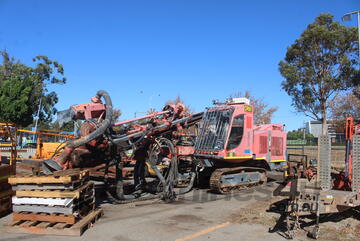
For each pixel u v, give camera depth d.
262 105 35.34
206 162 10.94
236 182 11.12
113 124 8.35
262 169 12.37
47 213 6.20
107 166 8.65
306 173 10.13
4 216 7.26
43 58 37.19
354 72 25.00
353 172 6.45
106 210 8.10
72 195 6.07
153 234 6.13
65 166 7.16
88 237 5.87
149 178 13.19
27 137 19.09
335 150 20.72
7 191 7.44
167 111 10.00
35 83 34.69
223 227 6.63
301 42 25.72
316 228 5.94
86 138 7.20
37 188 6.26
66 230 5.91
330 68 25.83
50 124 42.22
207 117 11.40
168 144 9.86
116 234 6.08
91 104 7.94
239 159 11.18
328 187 6.30
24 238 5.71
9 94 28.58
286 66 26.47
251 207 8.48
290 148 23.67
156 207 8.55
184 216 7.54
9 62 37.34
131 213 7.80
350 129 7.64
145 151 9.77
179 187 11.74
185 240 5.82
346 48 24.95
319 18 26.03
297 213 6.18
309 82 25.97
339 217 7.25
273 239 5.90
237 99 11.67
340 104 33.81
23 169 10.68
